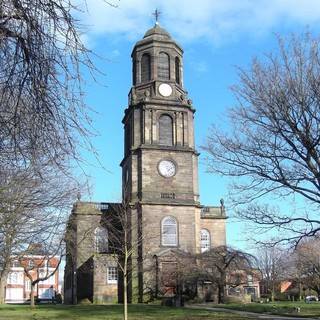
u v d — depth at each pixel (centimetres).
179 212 6331
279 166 2119
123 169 6888
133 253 6028
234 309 4416
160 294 5931
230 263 5819
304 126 2002
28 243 1931
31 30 597
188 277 5741
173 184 6419
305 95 1980
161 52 6906
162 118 6662
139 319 3219
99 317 3397
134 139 6544
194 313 3784
